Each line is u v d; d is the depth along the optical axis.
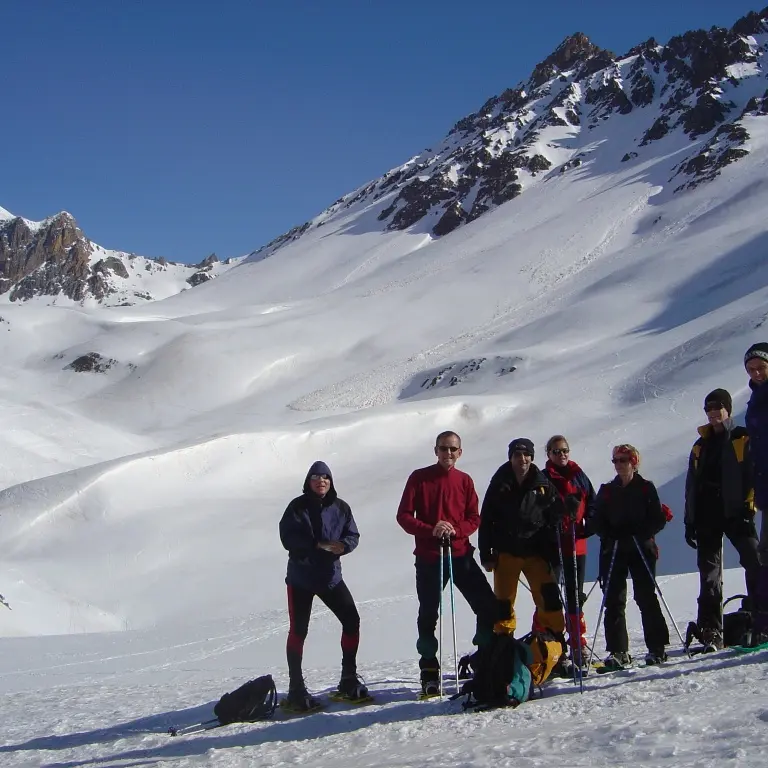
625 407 45.06
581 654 6.64
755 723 4.00
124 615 24.92
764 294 62.97
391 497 33.62
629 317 82.81
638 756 3.82
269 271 172.25
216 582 26.83
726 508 6.97
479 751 4.41
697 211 117.19
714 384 42.19
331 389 86.00
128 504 34.28
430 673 6.57
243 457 39.84
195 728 6.56
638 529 6.90
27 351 109.06
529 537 6.69
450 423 46.41
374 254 168.25
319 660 10.97
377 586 23.66
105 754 6.09
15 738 7.01
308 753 5.21
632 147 168.50
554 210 146.50
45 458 51.09
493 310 103.81
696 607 11.29
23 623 22.09
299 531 6.86
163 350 97.75
